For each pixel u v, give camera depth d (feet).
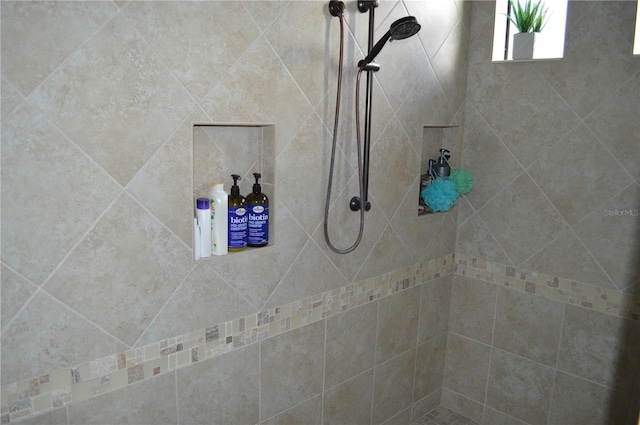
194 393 5.11
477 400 8.20
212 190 5.03
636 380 6.47
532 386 7.51
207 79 4.62
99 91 4.01
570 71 6.60
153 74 4.28
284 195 5.47
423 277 7.65
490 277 7.79
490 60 7.36
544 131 6.94
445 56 7.17
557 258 7.02
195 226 4.92
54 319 4.06
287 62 5.20
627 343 6.50
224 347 5.26
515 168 7.30
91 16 3.89
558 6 6.88
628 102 6.16
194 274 4.87
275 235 5.48
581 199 6.70
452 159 7.88
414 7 6.53
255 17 4.86
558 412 7.27
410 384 7.88
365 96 6.07
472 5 7.44
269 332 5.65
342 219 6.18
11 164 3.68
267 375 5.75
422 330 7.88
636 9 5.98
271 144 5.32
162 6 4.25
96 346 4.33
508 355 7.73
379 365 7.22
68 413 4.27
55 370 4.14
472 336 8.14
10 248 3.76
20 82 3.64
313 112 5.57
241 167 5.51
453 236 8.09
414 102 6.83
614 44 6.20
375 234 6.69
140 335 4.59
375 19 6.03
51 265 3.98
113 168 4.18
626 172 6.28
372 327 6.97
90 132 4.01
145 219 4.44
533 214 7.19
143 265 4.50
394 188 6.81
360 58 5.96
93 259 4.19
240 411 5.57
